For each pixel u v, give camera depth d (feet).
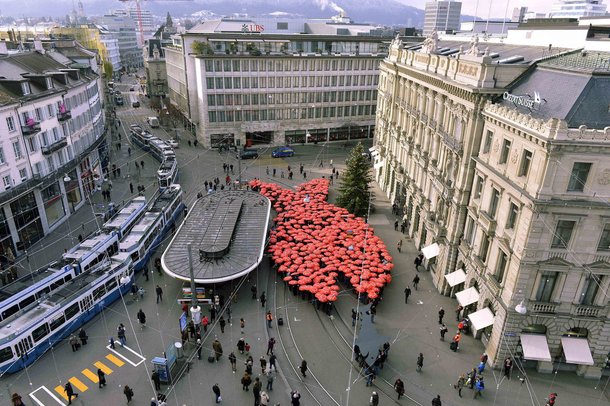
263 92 299.38
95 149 235.20
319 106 316.40
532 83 119.03
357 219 186.91
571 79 106.11
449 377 111.96
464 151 132.26
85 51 309.01
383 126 245.04
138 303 138.31
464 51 160.35
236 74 288.71
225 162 276.82
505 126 111.04
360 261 151.33
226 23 327.67
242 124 303.48
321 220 183.21
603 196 94.99
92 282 130.82
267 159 285.84
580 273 102.27
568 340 109.40
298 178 251.80
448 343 124.06
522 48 158.10
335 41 308.81
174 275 134.41
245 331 127.44
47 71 202.90
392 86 222.48
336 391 107.86
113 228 160.15
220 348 116.06
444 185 146.41
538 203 95.40
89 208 204.95
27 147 165.48
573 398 105.91
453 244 140.36
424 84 170.09
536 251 100.73
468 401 104.47
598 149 91.09
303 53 304.09
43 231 175.22
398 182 210.38
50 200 179.83
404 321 132.98
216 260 143.13
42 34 508.53
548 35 154.92
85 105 223.51
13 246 158.81
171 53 373.20
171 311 134.92
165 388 106.52
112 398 102.89
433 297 145.89
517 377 111.86
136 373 110.73
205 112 293.43
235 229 165.58
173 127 356.38
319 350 121.60
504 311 108.68
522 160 103.71
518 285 104.47
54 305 120.06
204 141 302.66
